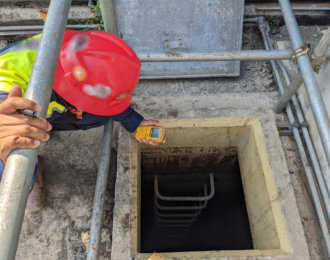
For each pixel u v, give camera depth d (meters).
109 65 1.31
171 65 2.46
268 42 2.62
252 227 2.08
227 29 2.30
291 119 2.10
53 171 1.98
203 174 2.54
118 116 1.67
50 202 1.88
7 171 0.83
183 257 1.55
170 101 2.13
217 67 2.46
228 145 2.16
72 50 1.31
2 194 0.80
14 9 2.70
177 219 2.76
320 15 2.76
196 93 2.47
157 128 1.71
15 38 2.78
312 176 1.93
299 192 1.89
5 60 1.34
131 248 1.59
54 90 1.40
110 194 1.91
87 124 1.71
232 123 1.94
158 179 2.57
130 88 1.42
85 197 1.91
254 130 1.90
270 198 1.72
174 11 2.22
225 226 2.74
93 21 2.73
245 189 2.17
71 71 1.31
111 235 1.79
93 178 1.97
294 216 1.67
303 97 2.14
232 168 2.44
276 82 2.45
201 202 2.72
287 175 1.77
